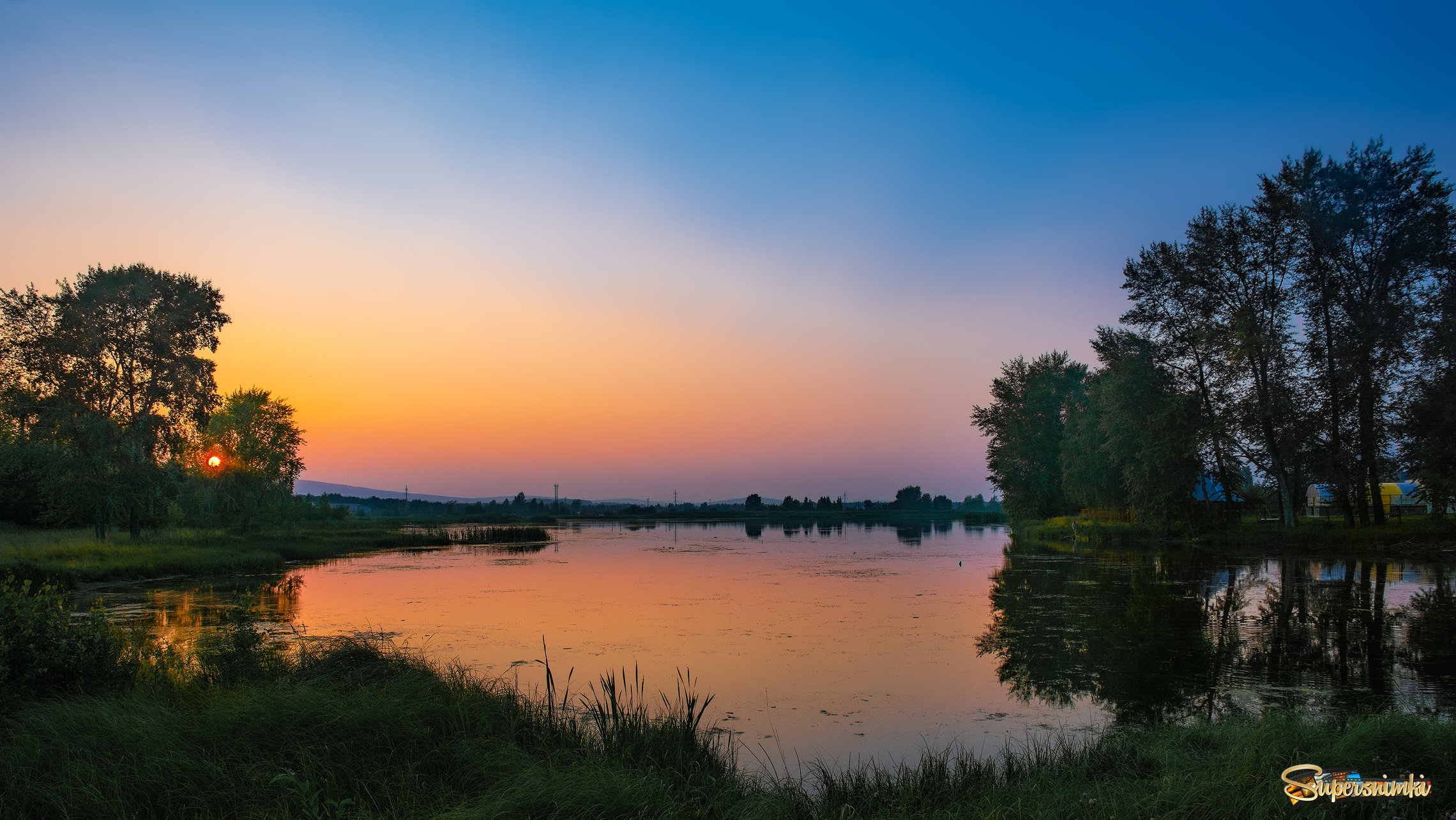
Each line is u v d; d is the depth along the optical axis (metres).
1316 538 35.84
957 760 8.30
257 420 52.28
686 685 12.86
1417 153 33.25
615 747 8.12
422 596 24.78
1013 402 63.28
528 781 6.26
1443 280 32.84
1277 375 36.84
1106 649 15.51
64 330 38.44
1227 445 38.19
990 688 12.66
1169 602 21.69
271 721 7.31
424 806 6.11
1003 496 65.75
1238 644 15.57
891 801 7.00
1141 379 40.09
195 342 42.34
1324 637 16.05
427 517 124.69
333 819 5.73
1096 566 33.12
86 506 37.41
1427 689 11.97
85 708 7.32
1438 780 6.36
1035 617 19.70
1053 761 8.09
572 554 46.22
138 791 5.96
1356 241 34.47
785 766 8.95
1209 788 6.14
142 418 39.50
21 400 37.03
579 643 16.41
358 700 8.05
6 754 6.35
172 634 16.59
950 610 21.19
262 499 51.56
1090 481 50.12
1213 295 38.41
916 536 71.12
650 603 22.92
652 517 147.62
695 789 6.80
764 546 54.72
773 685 12.89
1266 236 36.56
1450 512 39.25
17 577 25.59
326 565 37.12
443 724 8.01
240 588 27.02
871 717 11.08
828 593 25.33
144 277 40.81
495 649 15.66
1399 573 27.25
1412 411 32.94
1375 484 36.12
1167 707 11.29
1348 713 10.45
